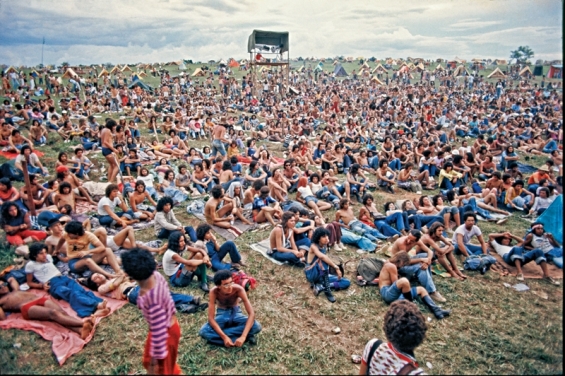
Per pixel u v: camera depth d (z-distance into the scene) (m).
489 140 12.24
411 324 3.24
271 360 4.96
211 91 34.72
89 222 7.65
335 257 6.90
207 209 8.63
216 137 13.55
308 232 7.76
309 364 4.91
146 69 58.03
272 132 19.19
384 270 6.37
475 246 7.63
